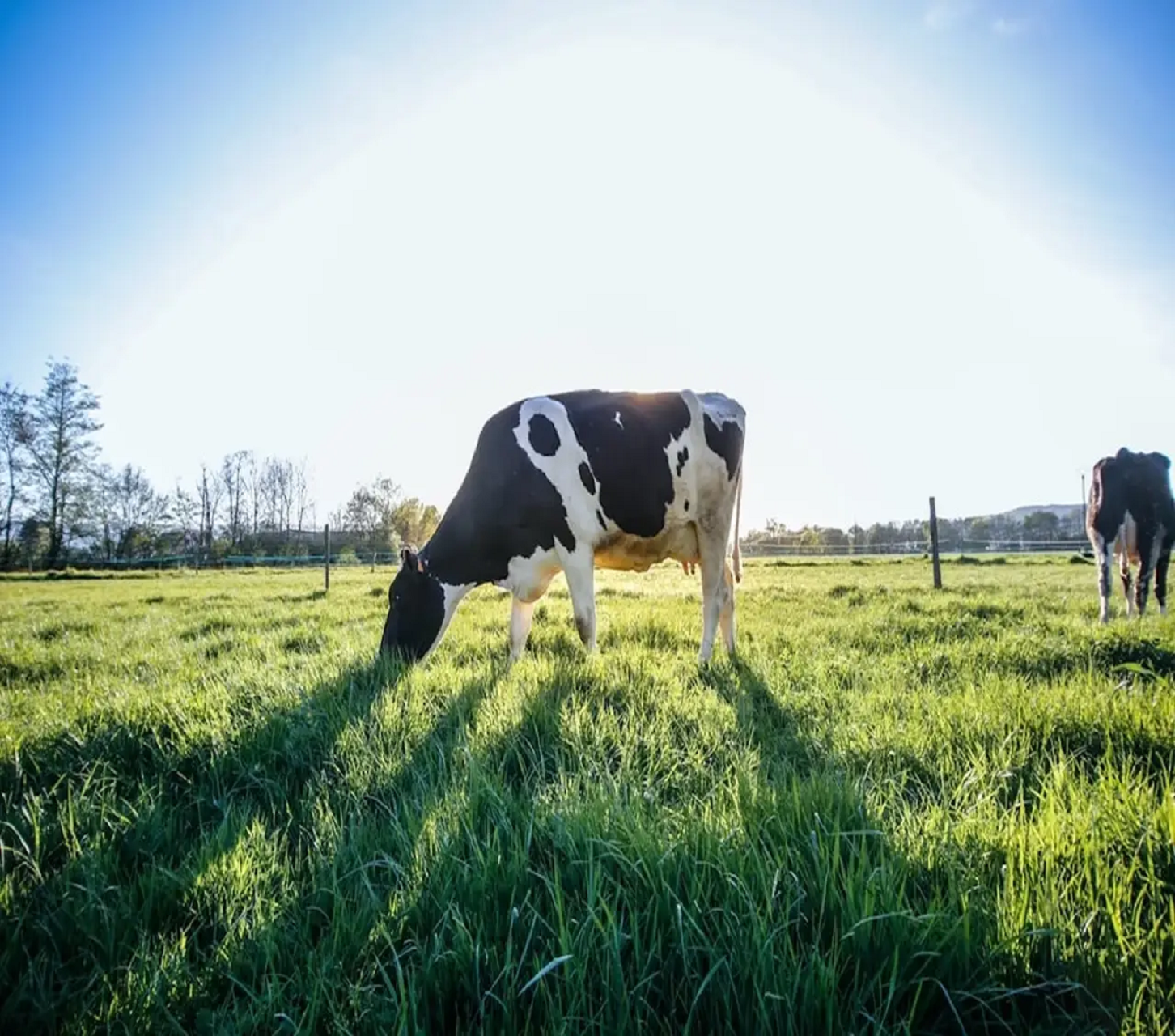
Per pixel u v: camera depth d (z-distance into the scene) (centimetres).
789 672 517
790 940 170
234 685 452
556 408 623
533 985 164
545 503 605
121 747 345
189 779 313
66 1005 172
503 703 401
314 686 438
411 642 606
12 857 243
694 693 441
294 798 303
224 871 225
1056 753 317
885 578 1883
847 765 309
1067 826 227
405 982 173
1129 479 850
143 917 204
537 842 230
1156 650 529
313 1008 156
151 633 872
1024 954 165
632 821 227
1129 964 164
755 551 4681
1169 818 218
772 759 320
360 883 216
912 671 513
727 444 668
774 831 223
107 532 5162
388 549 4831
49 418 4628
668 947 175
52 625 1004
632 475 621
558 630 763
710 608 633
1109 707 361
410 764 317
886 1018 153
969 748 323
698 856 206
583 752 328
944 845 210
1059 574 2036
